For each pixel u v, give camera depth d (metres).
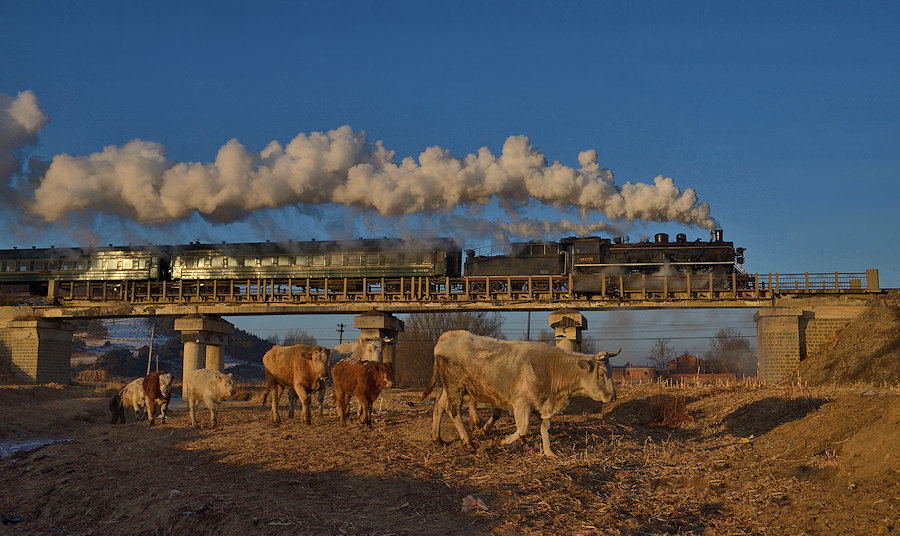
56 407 23.84
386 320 46.41
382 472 9.20
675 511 8.02
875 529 6.87
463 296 45.78
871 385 22.20
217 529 7.26
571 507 7.85
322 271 48.41
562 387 10.99
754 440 12.34
